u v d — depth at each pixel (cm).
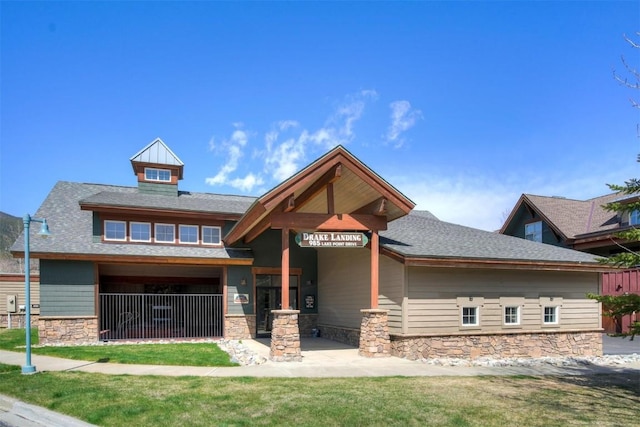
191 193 2314
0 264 4688
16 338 1744
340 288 1719
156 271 2169
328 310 1834
